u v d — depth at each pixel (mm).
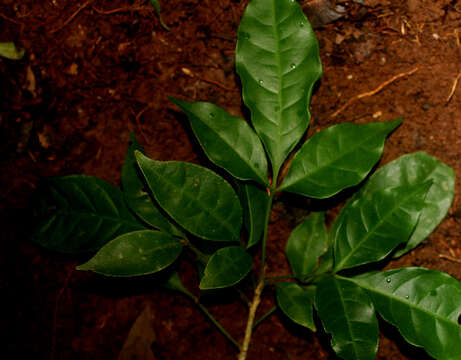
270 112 418
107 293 465
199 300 463
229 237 414
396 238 403
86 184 439
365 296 408
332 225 443
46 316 464
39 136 467
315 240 444
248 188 429
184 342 466
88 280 465
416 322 407
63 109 466
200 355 465
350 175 411
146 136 465
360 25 449
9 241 464
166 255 414
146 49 461
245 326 464
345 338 399
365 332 400
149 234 413
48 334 464
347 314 405
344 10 447
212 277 397
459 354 399
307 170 418
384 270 440
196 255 452
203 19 456
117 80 463
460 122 446
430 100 448
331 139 416
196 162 462
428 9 444
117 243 404
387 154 452
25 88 465
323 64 453
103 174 466
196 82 461
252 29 418
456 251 450
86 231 436
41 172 467
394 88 451
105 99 465
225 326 465
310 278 433
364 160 410
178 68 461
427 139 449
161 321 467
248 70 419
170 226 429
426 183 402
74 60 462
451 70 445
